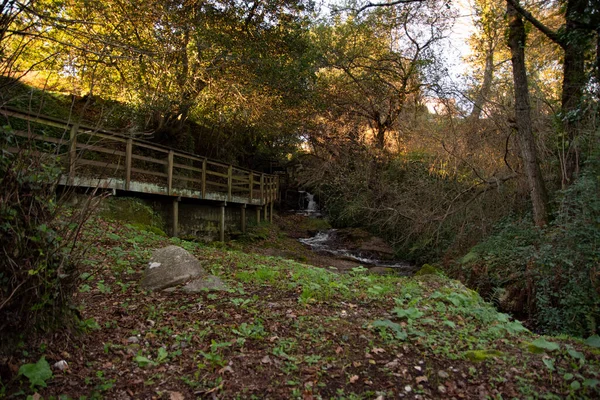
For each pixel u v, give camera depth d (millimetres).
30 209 3031
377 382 3227
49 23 4031
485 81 15734
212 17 12508
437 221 13703
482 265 9797
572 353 3473
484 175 13023
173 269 5430
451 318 4789
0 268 2850
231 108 15227
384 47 19797
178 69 12258
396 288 6473
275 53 14391
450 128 14469
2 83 3145
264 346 3705
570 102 9961
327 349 3703
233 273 6609
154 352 3525
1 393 2629
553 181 10859
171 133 16766
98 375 3037
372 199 18094
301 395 3018
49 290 3176
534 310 7754
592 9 8641
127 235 8375
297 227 22859
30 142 3143
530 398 3043
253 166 27781
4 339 2867
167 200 12359
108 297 4812
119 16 10352
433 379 3303
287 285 5949
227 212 16891
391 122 19375
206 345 3680
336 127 20594
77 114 12875
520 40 10391
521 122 10219
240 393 3016
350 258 16203
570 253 7000
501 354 3713
